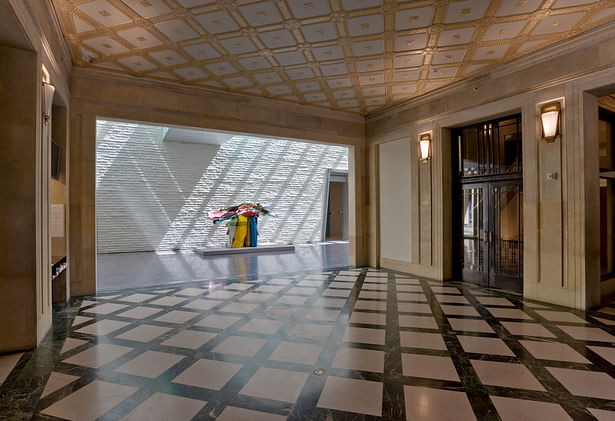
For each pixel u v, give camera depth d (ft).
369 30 15.08
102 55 17.58
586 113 15.88
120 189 39.47
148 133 40.55
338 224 61.41
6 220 11.46
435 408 8.28
